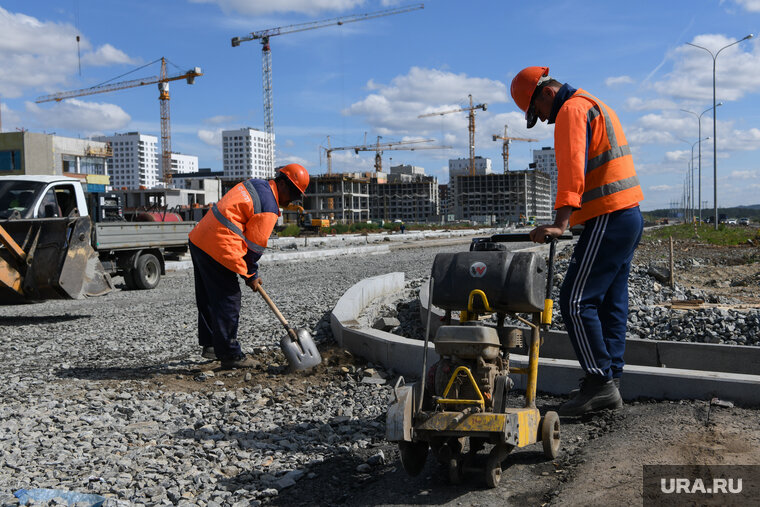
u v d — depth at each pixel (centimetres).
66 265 1017
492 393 352
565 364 532
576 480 347
